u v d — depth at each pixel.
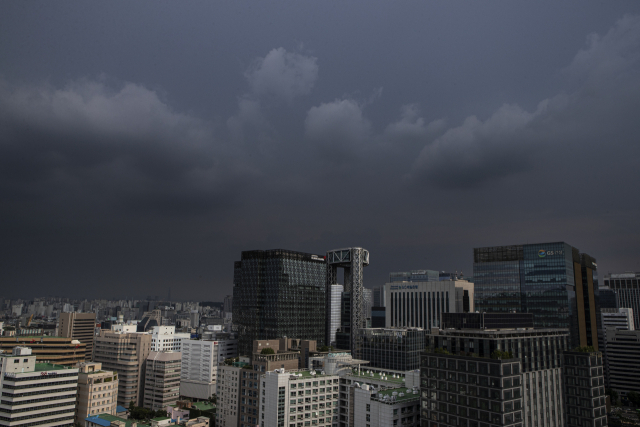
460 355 184.50
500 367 169.25
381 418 196.12
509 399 169.25
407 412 198.12
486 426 170.12
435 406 188.75
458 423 179.38
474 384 176.62
